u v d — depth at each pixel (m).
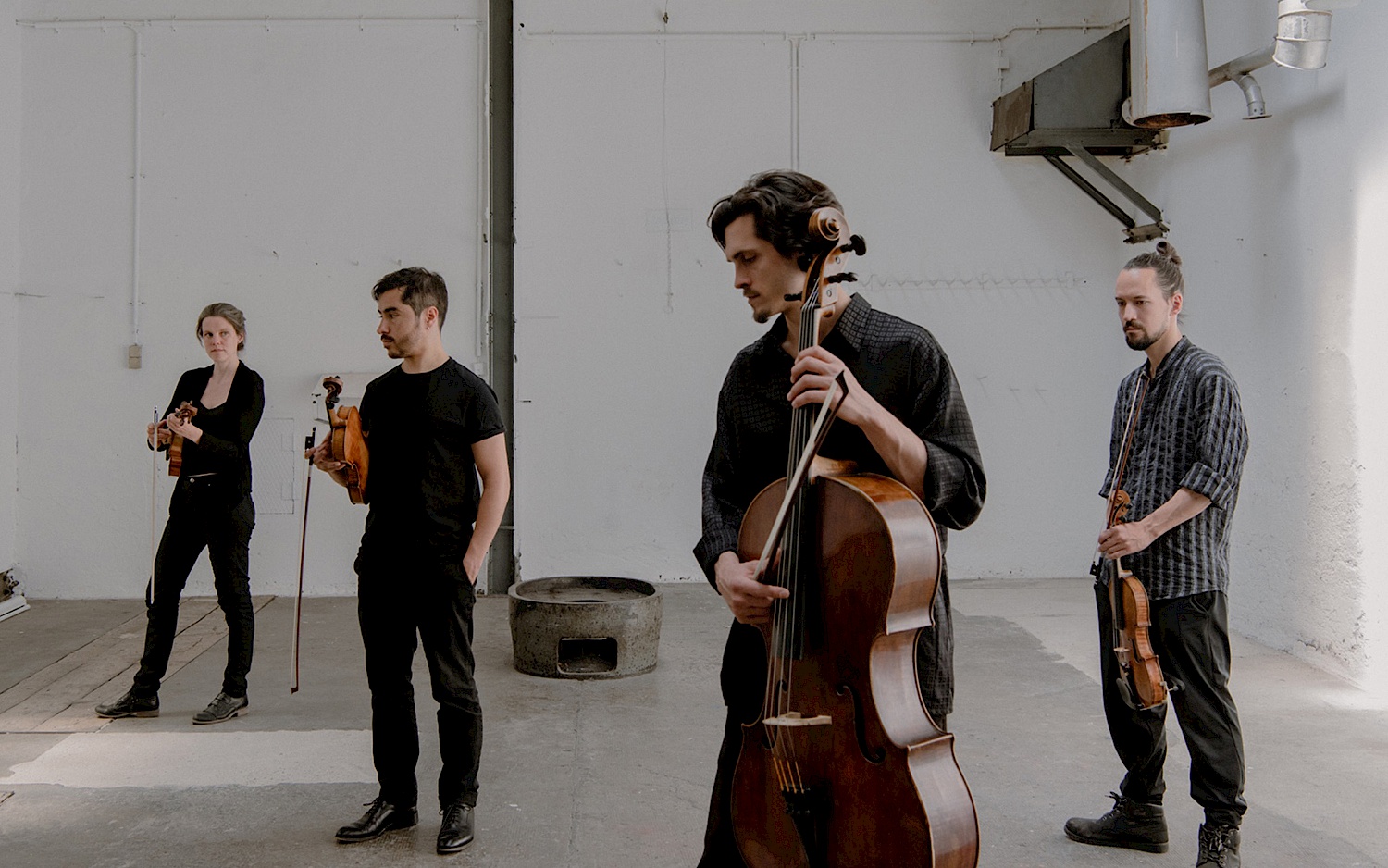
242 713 4.12
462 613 2.92
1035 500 6.81
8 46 6.28
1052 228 6.75
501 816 3.15
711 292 6.66
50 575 6.42
